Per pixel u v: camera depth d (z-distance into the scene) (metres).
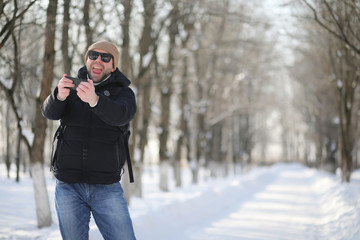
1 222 12.45
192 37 33.81
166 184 27.48
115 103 3.85
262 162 113.44
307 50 33.31
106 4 13.98
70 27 13.84
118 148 4.27
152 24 20.12
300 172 72.44
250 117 65.44
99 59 4.20
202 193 16.73
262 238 10.30
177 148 33.06
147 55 18.84
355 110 31.11
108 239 4.32
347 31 17.30
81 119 4.14
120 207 4.23
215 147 48.09
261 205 18.06
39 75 14.55
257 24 20.14
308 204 18.70
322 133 44.09
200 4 18.94
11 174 32.69
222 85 37.69
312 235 10.80
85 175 4.14
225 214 14.89
